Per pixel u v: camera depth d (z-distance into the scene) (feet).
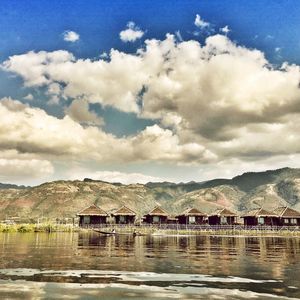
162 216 380.99
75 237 232.12
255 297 56.95
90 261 98.63
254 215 367.86
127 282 68.23
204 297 57.11
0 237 218.38
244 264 93.66
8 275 75.15
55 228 320.91
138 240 208.13
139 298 56.65
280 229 338.34
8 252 123.13
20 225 315.58
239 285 65.62
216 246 161.89
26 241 183.01
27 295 57.98
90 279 71.00
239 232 319.06
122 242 185.88
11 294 58.59
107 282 68.18
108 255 115.03
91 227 342.23
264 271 81.20
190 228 337.72
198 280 70.23
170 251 132.16
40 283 67.05
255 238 248.73
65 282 68.03
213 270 82.74
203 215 376.48
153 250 135.85
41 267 86.43
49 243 169.48
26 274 76.43
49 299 55.62
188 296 57.72
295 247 157.48
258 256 114.83
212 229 332.80
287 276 74.69
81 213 364.58
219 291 61.00
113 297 57.11
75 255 114.21
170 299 56.13
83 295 58.29
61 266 88.28
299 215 370.94
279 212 384.47
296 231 324.39
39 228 312.09
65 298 56.34
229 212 383.86
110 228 329.52
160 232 320.70
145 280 70.28
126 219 375.66
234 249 144.15
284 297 56.85
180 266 89.20
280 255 118.52
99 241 191.72
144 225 346.74
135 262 96.94
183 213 377.91
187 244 175.22
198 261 99.91
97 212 369.71
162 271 81.00
